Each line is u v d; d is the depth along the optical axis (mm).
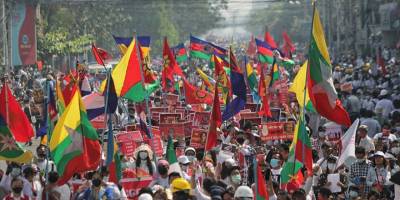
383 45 157875
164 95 61219
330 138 48719
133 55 41438
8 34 123438
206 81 60969
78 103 33812
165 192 31547
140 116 48625
